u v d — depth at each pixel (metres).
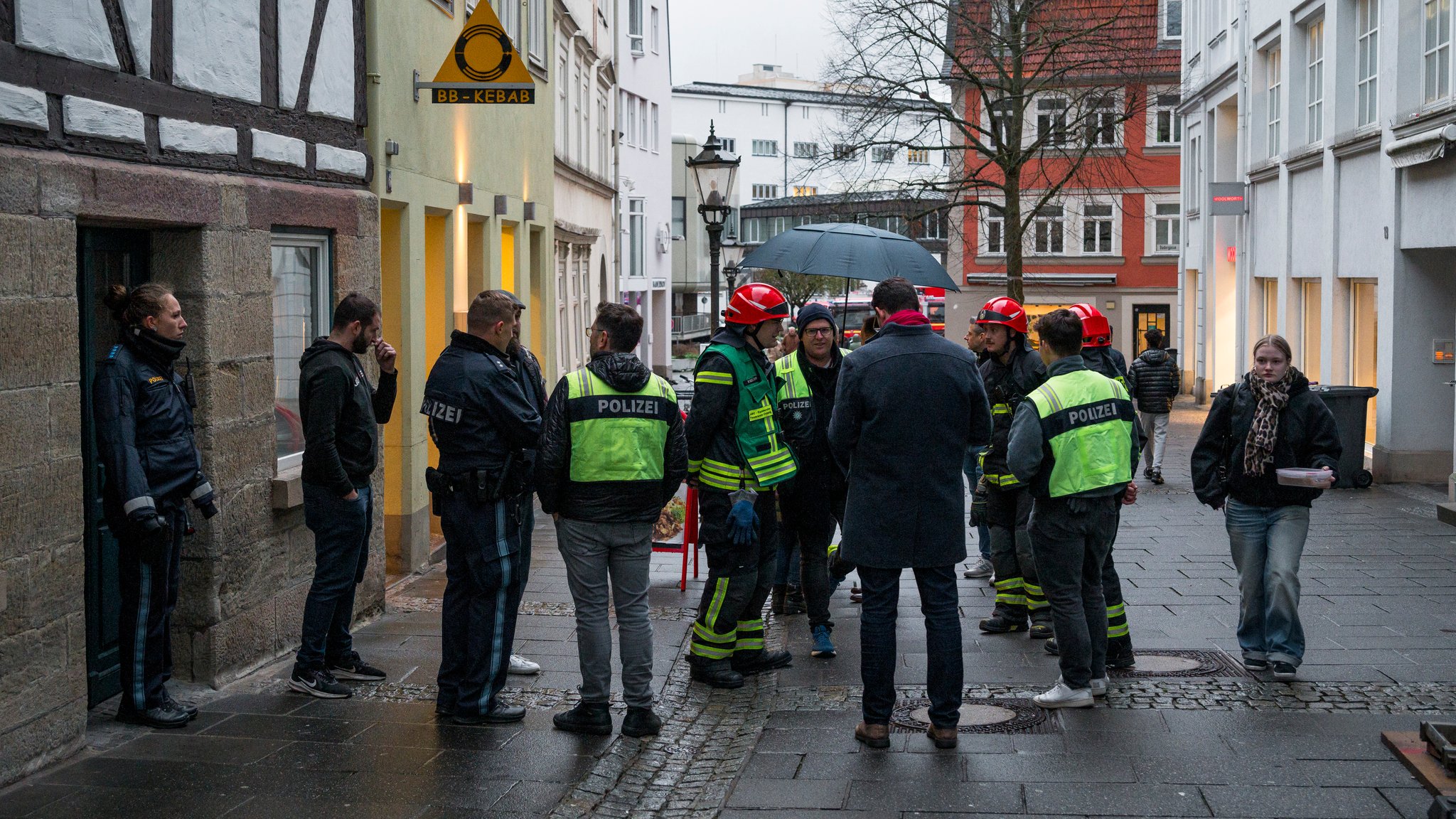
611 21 30.94
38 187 5.51
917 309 6.12
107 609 6.61
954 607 6.04
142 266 6.81
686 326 65.31
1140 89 28.95
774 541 7.57
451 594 6.55
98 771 5.62
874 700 6.03
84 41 5.88
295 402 8.27
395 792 5.45
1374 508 14.19
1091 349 8.56
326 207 8.31
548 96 17.88
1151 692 6.84
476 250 13.95
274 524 7.61
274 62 7.80
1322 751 5.84
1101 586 6.78
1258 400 7.01
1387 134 16.25
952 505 5.99
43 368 5.55
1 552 5.33
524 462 6.50
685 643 8.32
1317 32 20.75
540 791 5.50
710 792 5.56
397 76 10.17
